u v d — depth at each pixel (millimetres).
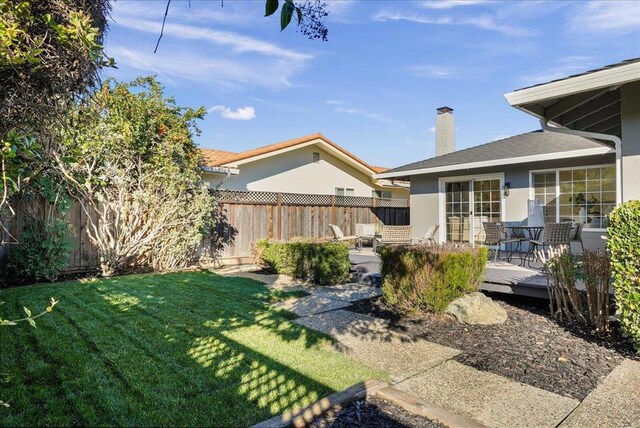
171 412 2631
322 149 14773
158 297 5680
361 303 5992
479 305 5098
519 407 2881
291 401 2844
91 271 8086
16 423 2416
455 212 11484
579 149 8484
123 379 3053
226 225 10555
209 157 11953
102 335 3961
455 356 3867
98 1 2451
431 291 5172
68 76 2318
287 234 12023
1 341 3678
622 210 3855
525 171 9828
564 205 9227
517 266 7543
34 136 2574
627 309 3785
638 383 3277
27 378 2977
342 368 3449
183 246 9000
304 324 4832
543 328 4715
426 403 2883
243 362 3500
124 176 7918
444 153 14359
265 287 7039
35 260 6668
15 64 2010
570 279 4836
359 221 14602
